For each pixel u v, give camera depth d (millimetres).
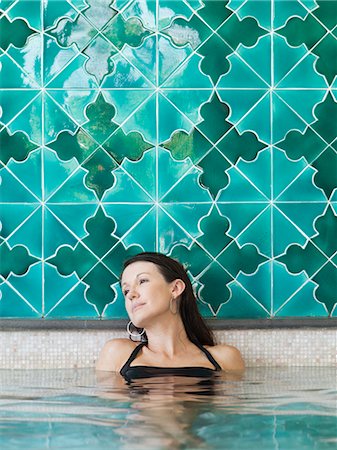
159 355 2822
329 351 3098
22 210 3111
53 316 3100
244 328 3074
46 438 1756
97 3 3131
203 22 3152
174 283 2861
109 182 3127
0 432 1816
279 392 2357
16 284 3102
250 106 3158
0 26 3109
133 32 3139
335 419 1942
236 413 2008
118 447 1671
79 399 2240
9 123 3109
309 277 3162
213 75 3152
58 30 3121
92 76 3129
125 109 3133
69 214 3117
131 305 2818
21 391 2408
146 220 3133
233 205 3152
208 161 3148
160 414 2000
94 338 3041
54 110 3121
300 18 3170
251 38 3162
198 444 1689
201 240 3141
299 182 3170
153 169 3137
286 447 1673
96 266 3117
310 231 3170
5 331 3027
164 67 3141
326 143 3174
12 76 3109
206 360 2848
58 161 3119
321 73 3170
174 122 3141
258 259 3152
